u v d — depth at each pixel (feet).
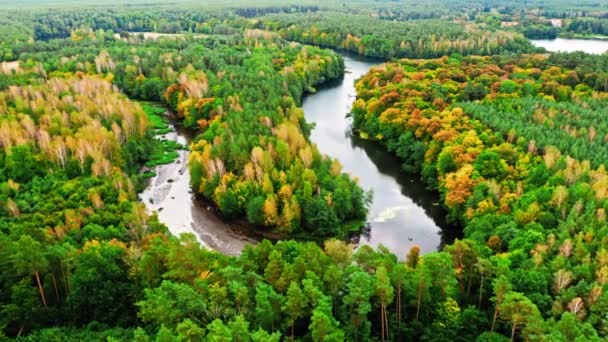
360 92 636.48
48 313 225.97
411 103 521.65
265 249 254.06
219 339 173.68
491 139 417.90
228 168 418.72
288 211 359.05
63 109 512.63
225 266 236.84
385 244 360.48
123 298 231.09
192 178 424.05
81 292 225.76
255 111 501.97
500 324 227.40
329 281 223.30
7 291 228.84
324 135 574.56
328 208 362.53
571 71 622.13
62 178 395.75
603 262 254.47
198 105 575.79
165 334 176.04
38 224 313.94
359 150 533.14
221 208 385.29
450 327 222.89
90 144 423.64
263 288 213.05
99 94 561.43
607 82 581.53
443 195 402.31
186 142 552.00
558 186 319.47
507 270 242.58
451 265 236.63
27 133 444.14
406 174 473.67
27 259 223.30
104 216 327.88
